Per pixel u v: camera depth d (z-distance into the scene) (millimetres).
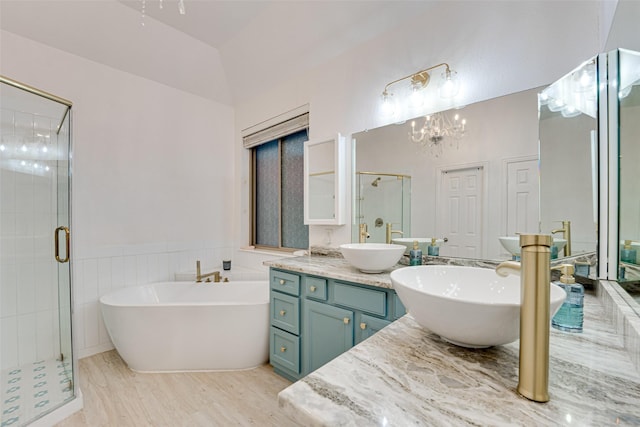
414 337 757
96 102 2393
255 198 3387
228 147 3342
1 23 1960
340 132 2248
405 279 932
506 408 465
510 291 912
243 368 2078
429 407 466
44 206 2094
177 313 1979
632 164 845
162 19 2340
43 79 2131
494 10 1487
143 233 2664
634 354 604
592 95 990
